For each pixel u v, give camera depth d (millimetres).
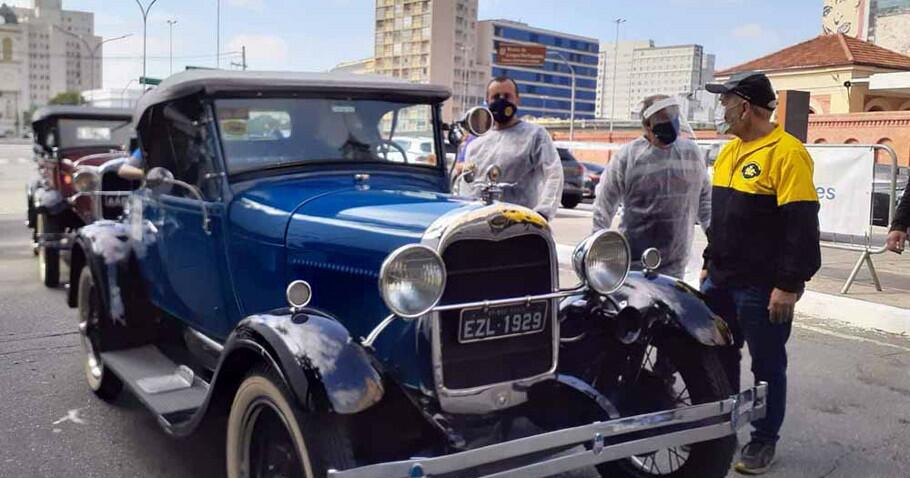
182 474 4211
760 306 4094
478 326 3215
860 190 8750
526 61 82500
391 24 91688
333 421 2898
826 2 44938
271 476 3275
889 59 29828
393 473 2715
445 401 3150
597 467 4086
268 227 3836
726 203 4176
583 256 3508
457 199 3750
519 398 3361
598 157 37000
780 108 14219
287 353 2965
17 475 4188
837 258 11375
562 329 3885
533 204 5406
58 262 8977
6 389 5551
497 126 5445
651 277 3955
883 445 4648
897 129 22656
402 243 3195
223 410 3502
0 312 7816
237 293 4102
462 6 91938
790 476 4211
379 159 4453
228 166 4098
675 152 4758
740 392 3635
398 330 3244
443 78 89188
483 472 3045
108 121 10727
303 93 4246
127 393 5520
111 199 8023
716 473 3617
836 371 6086
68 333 7066
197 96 4168
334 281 3498
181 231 4555
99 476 4184
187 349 5090
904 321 7258
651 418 3256
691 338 3648
